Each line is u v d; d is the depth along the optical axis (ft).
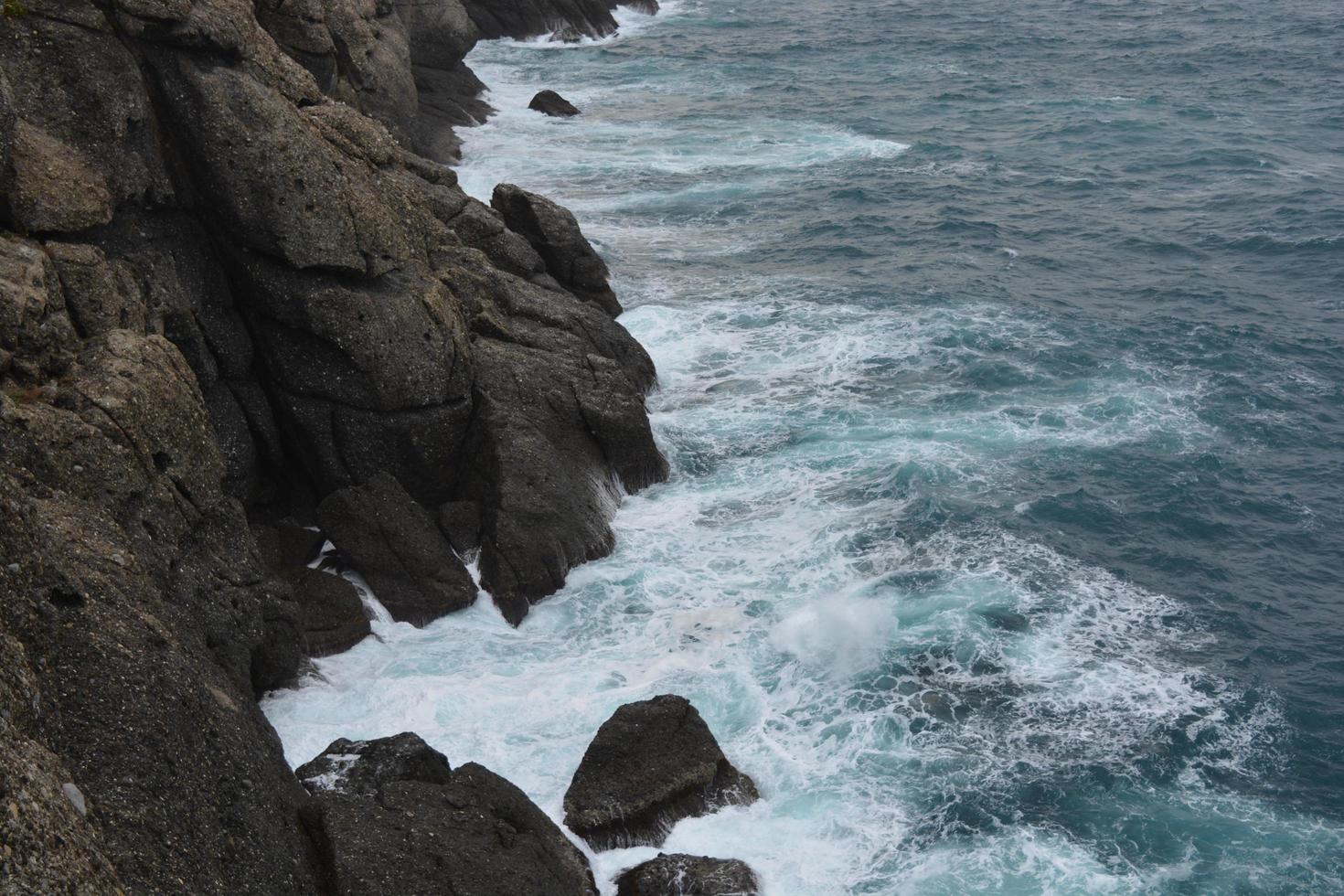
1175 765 71.31
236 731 57.16
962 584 86.74
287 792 58.54
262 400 86.89
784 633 81.25
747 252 146.82
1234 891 62.90
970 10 314.35
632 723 69.82
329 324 85.05
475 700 75.46
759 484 99.50
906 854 64.90
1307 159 184.65
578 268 122.62
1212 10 303.68
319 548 86.17
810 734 73.26
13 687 46.14
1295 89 227.81
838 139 195.31
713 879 61.77
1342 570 90.38
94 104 77.46
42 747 44.50
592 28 270.46
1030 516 94.99
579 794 65.92
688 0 330.75
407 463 88.99
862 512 95.20
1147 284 138.31
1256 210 161.27
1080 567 89.40
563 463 92.53
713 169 178.29
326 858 56.08
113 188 77.82
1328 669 79.77
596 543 90.07
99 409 66.49
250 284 84.64
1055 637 81.92
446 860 57.11
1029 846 65.31
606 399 97.30
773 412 109.81
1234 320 128.77
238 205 82.17
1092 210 163.22
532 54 253.24
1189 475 100.83
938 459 101.96
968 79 238.89
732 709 75.25
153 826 48.26
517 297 104.99
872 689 76.74
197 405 73.56
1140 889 62.85
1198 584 88.12
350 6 152.05
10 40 75.36
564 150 183.93
